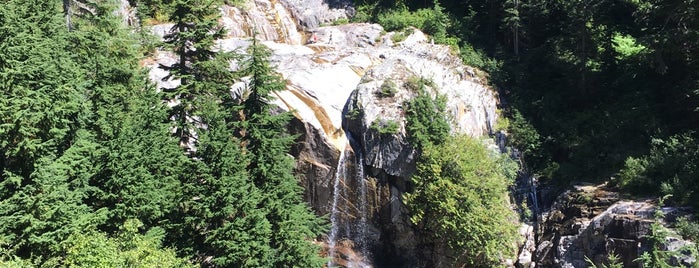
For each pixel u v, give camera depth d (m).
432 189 22.55
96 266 13.21
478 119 28.67
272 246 17.69
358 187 24.44
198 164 16.62
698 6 23.59
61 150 15.62
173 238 16.89
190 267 15.48
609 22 32.16
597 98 29.95
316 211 24.45
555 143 28.67
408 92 25.55
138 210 15.28
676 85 26.42
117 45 21.42
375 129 24.05
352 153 24.38
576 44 30.30
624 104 28.28
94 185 15.72
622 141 26.20
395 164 23.95
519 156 28.72
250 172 18.08
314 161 24.03
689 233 18.11
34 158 14.02
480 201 22.69
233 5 35.31
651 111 26.70
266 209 17.36
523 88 32.38
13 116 13.47
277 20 37.88
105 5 22.20
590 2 29.44
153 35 26.03
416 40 34.75
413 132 23.88
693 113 24.94
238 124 18.16
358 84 25.67
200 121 19.72
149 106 17.72
